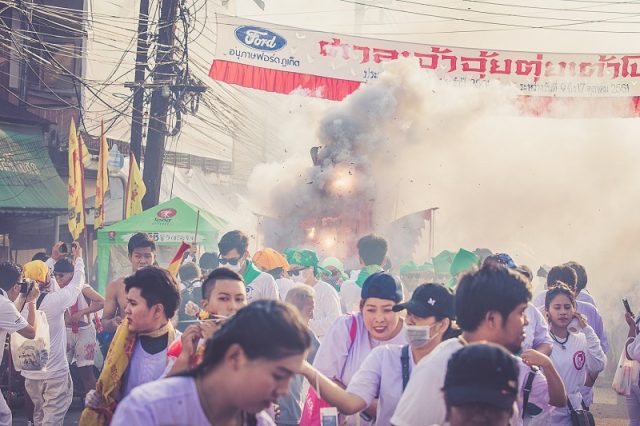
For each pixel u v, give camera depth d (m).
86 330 11.02
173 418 2.78
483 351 2.82
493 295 3.61
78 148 16.25
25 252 20.12
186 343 3.97
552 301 6.63
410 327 4.29
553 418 6.42
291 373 2.71
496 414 2.78
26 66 20.77
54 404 9.08
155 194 17.97
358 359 5.20
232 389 2.72
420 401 3.68
